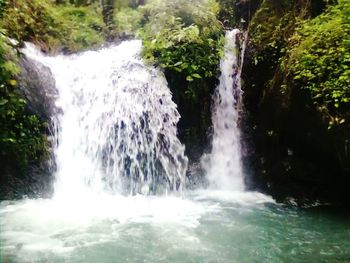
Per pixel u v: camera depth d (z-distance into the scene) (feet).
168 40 25.85
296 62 21.06
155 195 23.08
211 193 23.93
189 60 25.20
